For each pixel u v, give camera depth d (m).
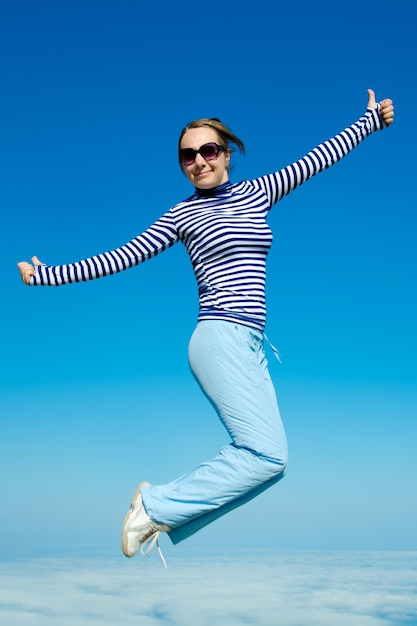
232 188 3.28
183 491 2.99
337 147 3.47
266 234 3.16
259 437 2.91
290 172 3.38
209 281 3.11
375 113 3.62
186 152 3.26
